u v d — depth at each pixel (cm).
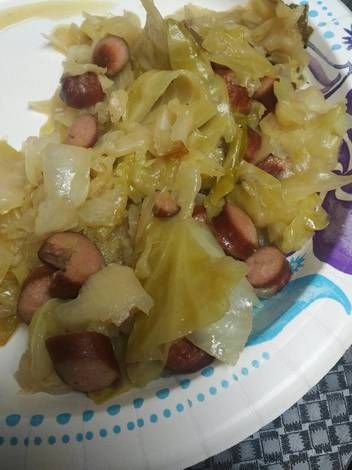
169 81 21
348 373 19
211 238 18
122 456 15
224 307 16
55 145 20
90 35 25
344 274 18
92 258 18
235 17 26
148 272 18
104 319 17
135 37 24
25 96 24
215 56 22
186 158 20
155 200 19
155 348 16
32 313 18
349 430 18
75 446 15
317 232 20
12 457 15
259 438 18
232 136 20
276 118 22
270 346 16
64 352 16
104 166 20
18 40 26
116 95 21
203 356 16
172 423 15
